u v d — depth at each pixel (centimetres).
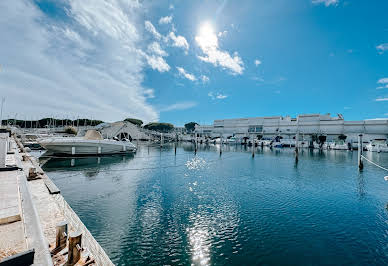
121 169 1766
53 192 648
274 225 734
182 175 1580
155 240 621
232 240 632
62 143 2153
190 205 918
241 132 7475
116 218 765
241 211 858
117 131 6462
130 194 1061
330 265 526
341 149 4491
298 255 564
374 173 1745
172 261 528
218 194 1091
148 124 12044
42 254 276
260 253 570
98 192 1081
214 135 8231
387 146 3756
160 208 874
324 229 711
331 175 1641
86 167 1805
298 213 843
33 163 1137
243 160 2616
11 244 304
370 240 643
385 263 536
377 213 850
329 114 6069
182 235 655
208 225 726
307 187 1255
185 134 8975
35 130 5838
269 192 1138
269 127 6981
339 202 978
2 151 787
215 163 2317
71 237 302
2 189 526
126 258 534
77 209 844
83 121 9606
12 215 375
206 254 560
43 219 471
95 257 347
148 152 3434
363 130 5397
